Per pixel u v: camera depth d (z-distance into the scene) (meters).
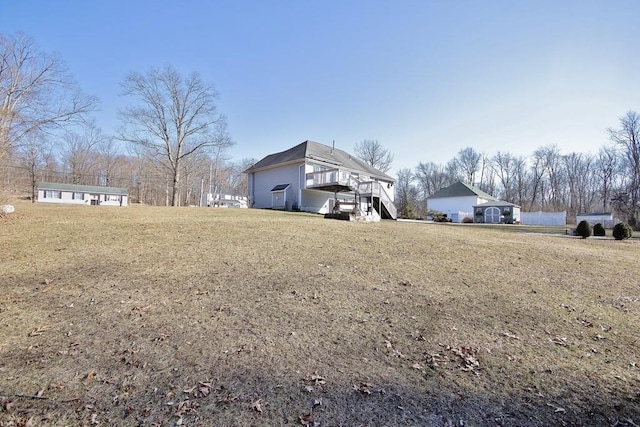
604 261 8.40
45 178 41.34
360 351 3.13
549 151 55.34
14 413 2.12
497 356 3.10
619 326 3.96
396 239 9.70
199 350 3.07
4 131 14.41
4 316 3.74
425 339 3.43
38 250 6.67
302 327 3.65
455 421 2.13
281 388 2.49
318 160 24.38
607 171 46.84
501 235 13.42
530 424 2.11
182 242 7.81
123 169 51.38
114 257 6.32
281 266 6.14
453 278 5.89
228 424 2.06
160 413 2.15
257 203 27.98
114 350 3.04
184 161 38.12
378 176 30.31
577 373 2.81
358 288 5.09
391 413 2.20
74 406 2.21
